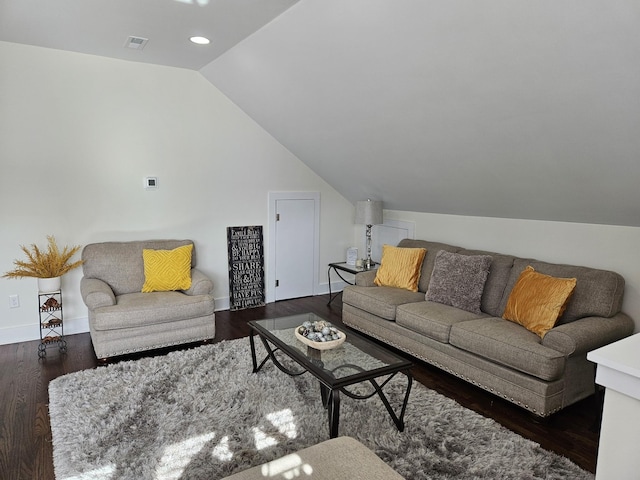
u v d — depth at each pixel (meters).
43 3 2.68
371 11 2.37
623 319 2.87
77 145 3.83
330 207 5.40
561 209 3.20
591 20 1.79
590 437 2.45
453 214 4.27
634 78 1.92
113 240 4.08
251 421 2.54
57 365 3.29
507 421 2.61
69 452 2.23
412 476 2.08
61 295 3.77
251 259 4.86
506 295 3.37
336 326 3.00
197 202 4.48
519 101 2.42
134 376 3.06
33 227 3.71
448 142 3.14
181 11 2.77
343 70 2.99
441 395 2.87
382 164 4.01
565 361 2.54
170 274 3.85
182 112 4.29
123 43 3.45
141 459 2.19
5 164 3.55
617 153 2.39
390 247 4.26
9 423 2.52
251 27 3.01
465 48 2.28
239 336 3.96
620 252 3.03
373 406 2.72
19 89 3.54
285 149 4.95
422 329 3.24
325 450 1.57
